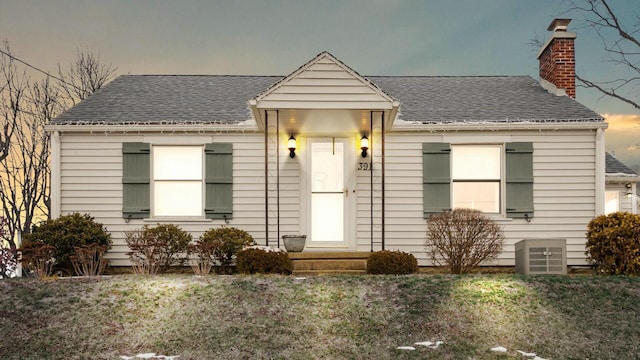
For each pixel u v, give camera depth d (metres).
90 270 13.59
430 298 10.63
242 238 13.98
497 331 9.66
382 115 13.30
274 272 12.54
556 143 15.29
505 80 18.70
